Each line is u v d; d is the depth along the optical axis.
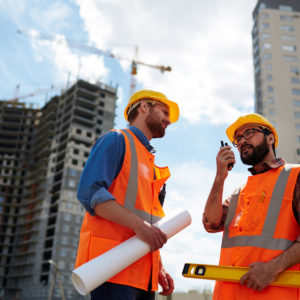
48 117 112.44
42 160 102.31
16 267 96.00
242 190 2.89
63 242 84.62
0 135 116.81
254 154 2.86
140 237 2.06
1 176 107.38
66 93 108.12
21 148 114.12
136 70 115.75
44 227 91.19
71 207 88.81
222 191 2.82
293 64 81.94
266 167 2.80
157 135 2.73
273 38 83.69
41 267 86.69
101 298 2.10
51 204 92.88
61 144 98.81
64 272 82.06
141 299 2.30
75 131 98.44
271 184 2.66
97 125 103.12
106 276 1.93
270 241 2.49
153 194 2.52
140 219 2.11
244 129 2.96
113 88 111.75
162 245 2.14
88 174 2.22
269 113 76.75
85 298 79.38
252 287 2.27
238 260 2.57
